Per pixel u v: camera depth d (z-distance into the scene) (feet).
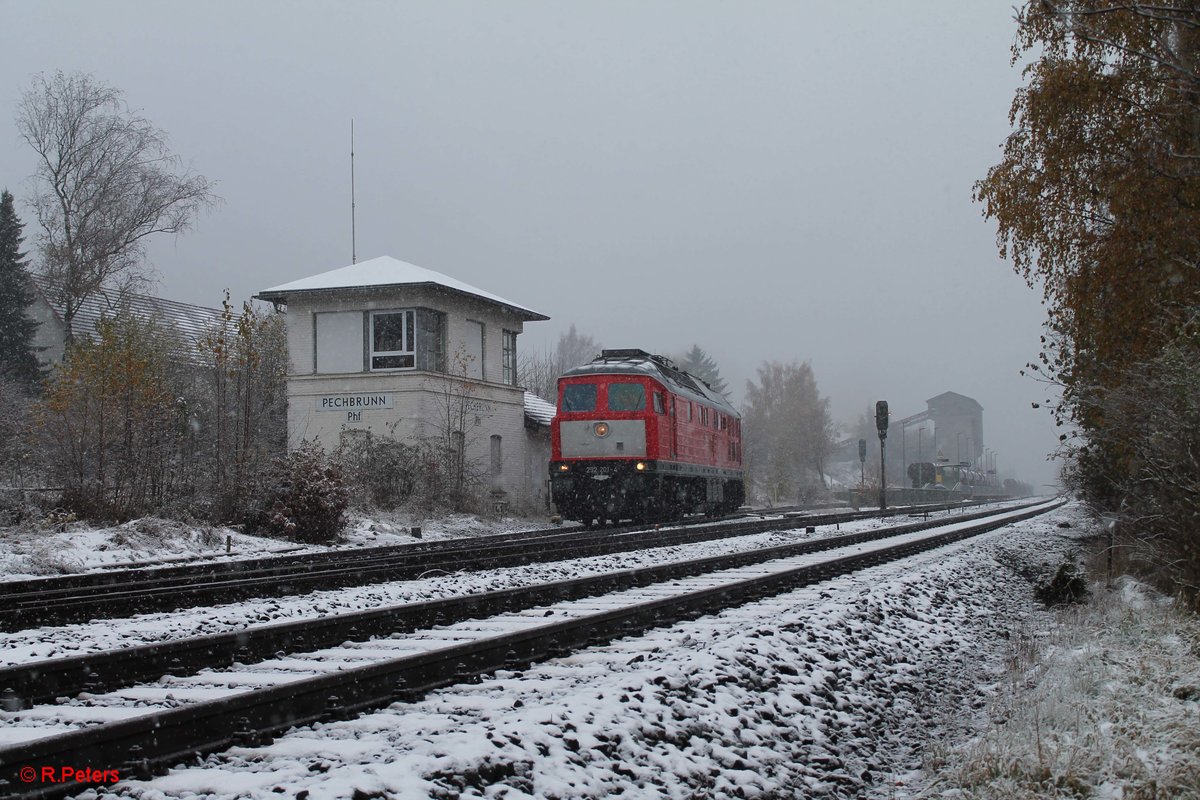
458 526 98.12
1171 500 40.29
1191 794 17.67
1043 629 40.86
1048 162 49.98
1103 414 49.47
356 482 96.48
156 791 15.66
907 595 43.04
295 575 48.08
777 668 26.48
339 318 114.93
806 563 57.67
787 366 287.69
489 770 16.40
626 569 53.88
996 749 21.24
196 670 26.45
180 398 81.82
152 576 52.70
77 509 71.00
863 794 20.48
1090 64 48.14
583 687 23.27
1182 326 41.39
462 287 119.55
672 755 19.30
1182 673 26.58
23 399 87.66
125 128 130.31
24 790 15.12
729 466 122.42
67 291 126.62
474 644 26.12
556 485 90.89
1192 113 45.37
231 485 78.54
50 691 23.34
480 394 120.67
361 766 16.08
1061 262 52.19
